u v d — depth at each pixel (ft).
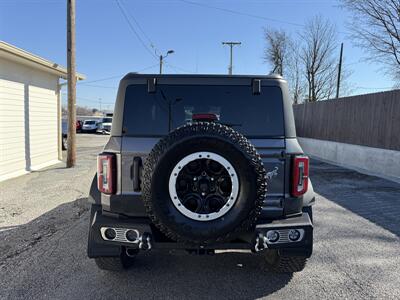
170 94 10.56
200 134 8.76
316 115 56.39
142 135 10.34
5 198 23.54
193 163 8.87
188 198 8.93
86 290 10.89
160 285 11.22
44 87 39.93
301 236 9.79
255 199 8.87
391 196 25.04
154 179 8.79
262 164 9.03
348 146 43.78
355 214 20.16
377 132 37.78
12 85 32.42
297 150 10.12
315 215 19.90
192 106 10.57
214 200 8.94
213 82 10.57
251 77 10.60
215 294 10.66
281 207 10.07
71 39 36.91
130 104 10.47
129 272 12.16
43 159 39.83
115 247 10.38
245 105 10.57
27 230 16.96
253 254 13.73
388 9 75.97
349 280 11.69
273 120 10.48
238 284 11.32
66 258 13.48
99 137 99.14
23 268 12.57
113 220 9.95
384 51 79.05
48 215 19.57
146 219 10.03
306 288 11.09
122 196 10.03
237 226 8.87
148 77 10.50
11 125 32.30
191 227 8.79
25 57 30.35
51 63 35.94
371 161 38.24
